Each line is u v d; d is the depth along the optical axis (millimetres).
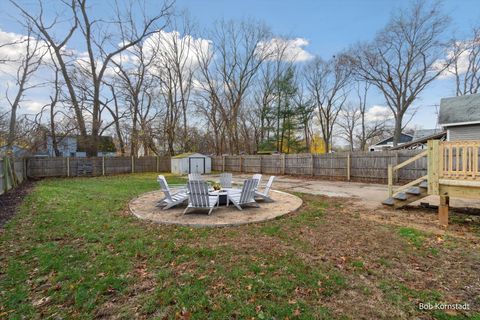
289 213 5836
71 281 2748
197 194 5664
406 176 11508
